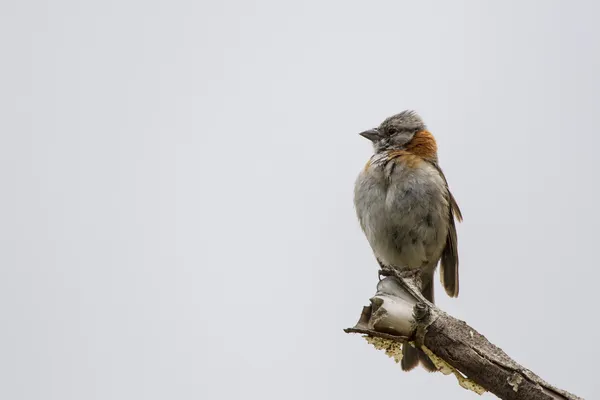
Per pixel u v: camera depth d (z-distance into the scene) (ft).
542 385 19.21
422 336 21.02
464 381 20.77
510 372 19.61
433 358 21.24
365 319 22.41
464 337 20.52
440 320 20.86
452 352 20.54
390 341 22.70
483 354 20.12
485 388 20.24
